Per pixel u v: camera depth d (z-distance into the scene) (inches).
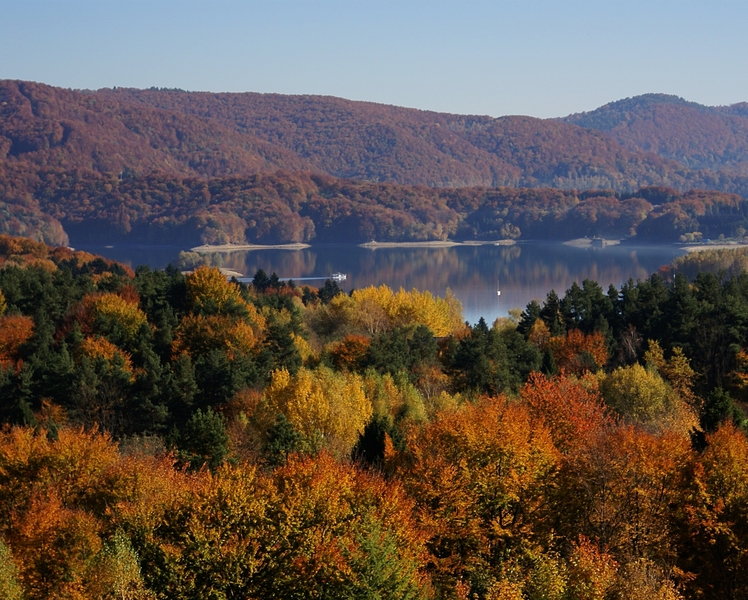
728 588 1943.9
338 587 1665.8
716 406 2556.6
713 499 2025.1
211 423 2605.8
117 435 3331.7
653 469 2066.9
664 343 4847.4
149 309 5506.9
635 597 1651.1
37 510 1977.1
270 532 1808.6
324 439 2898.6
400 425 3218.5
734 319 4714.6
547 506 2095.2
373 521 1740.9
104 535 1930.4
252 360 4220.0
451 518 2027.6
